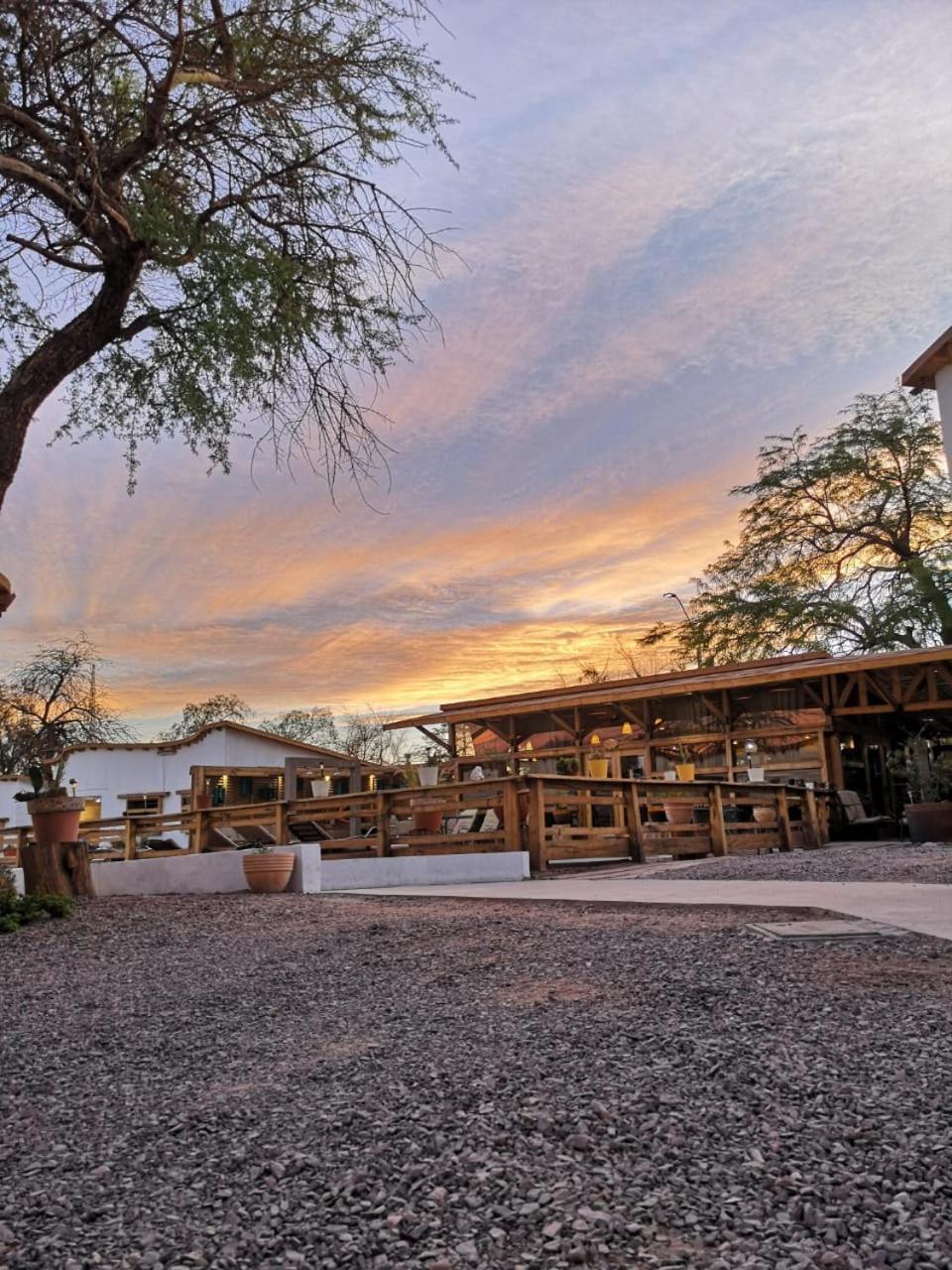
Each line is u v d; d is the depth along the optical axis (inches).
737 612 982.4
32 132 273.9
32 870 374.0
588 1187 81.5
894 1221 73.8
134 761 1004.6
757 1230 73.1
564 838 443.2
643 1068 113.7
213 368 354.6
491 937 224.5
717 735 721.6
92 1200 88.0
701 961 177.0
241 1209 82.8
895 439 960.3
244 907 333.4
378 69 313.6
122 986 207.3
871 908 237.0
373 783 858.1
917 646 932.0
